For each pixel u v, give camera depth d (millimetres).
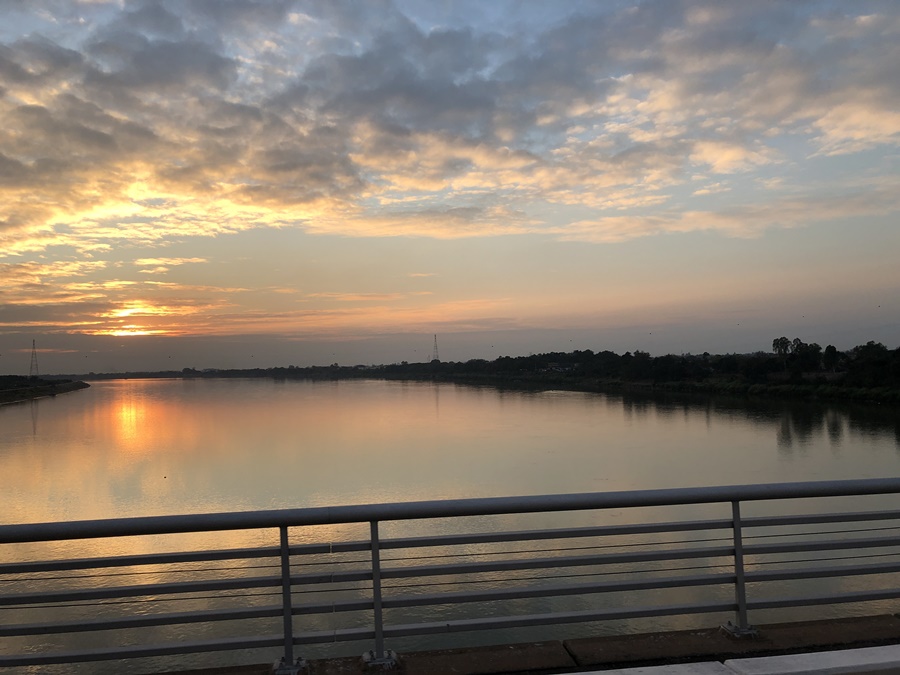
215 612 3656
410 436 52938
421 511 3670
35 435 59438
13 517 27906
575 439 46594
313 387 156625
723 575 4070
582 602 13445
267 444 51000
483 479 34094
